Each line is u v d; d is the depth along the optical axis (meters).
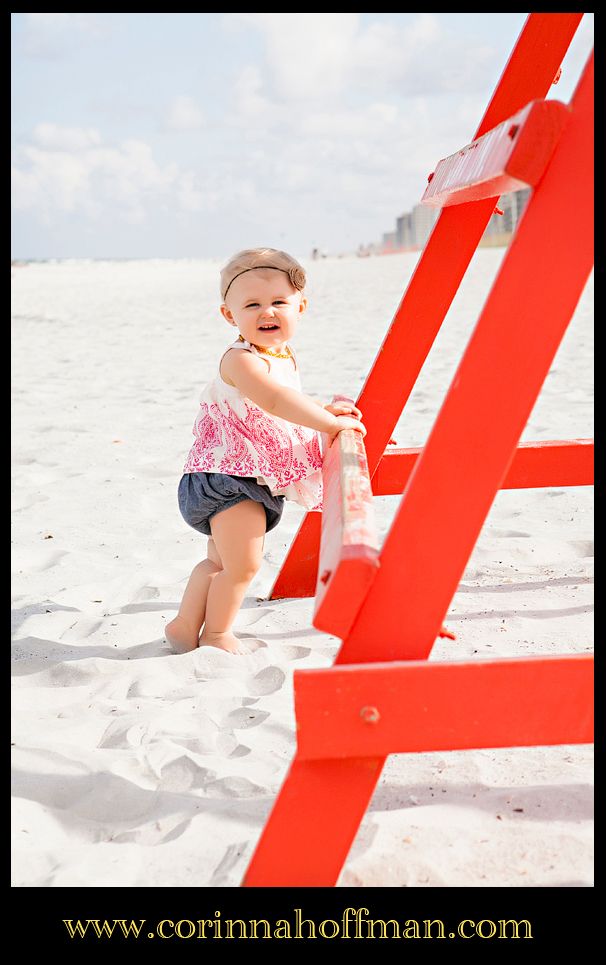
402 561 1.40
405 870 1.55
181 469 4.73
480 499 1.41
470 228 2.59
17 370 8.88
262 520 2.50
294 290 2.46
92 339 11.77
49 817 1.81
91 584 3.13
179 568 3.29
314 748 1.36
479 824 1.66
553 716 1.38
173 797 1.82
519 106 2.30
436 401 6.14
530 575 3.01
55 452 5.20
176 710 2.19
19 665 2.50
